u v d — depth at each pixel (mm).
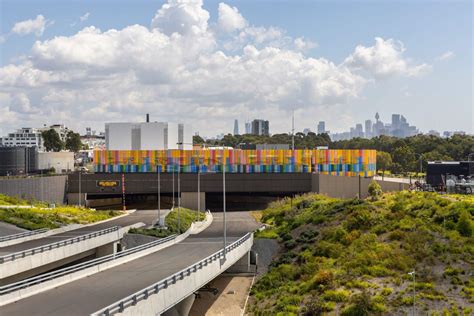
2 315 34562
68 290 41344
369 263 54719
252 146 164000
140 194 144125
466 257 51594
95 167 134000
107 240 70312
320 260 60500
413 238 57906
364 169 135125
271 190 132750
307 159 133875
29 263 52969
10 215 85125
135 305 35312
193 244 68000
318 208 86125
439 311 42344
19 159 148000
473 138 186875
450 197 73188
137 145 149000
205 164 132125
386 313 43188
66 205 119500
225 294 58875
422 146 187500
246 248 65312
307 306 47469
